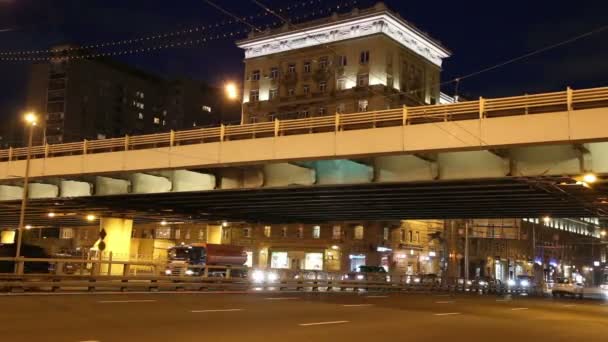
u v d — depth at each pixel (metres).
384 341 14.45
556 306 36.19
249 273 36.44
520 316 25.41
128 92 137.25
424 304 30.20
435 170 29.14
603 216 43.53
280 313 20.31
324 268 73.56
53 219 65.56
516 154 27.59
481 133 26.75
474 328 18.97
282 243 77.25
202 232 85.62
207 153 34.03
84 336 12.67
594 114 24.59
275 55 85.50
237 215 51.84
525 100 26.14
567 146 26.34
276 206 43.94
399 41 79.75
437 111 28.12
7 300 20.86
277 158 31.73
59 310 17.86
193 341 12.66
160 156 35.78
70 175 39.56
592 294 71.81
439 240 79.56
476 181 29.16
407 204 39.34
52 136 122.00
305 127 31.41
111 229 52.72
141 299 23.70
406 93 76.00
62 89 122.81
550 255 98.94
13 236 87.44
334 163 32.09
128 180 39.53
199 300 24.69
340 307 24.66
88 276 27.09
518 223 87.25
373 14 76.81
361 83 77.75
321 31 81.62
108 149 38.88
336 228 73.88
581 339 17.30
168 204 45.44
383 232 72.75
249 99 87.19
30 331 13.16
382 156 29.70
